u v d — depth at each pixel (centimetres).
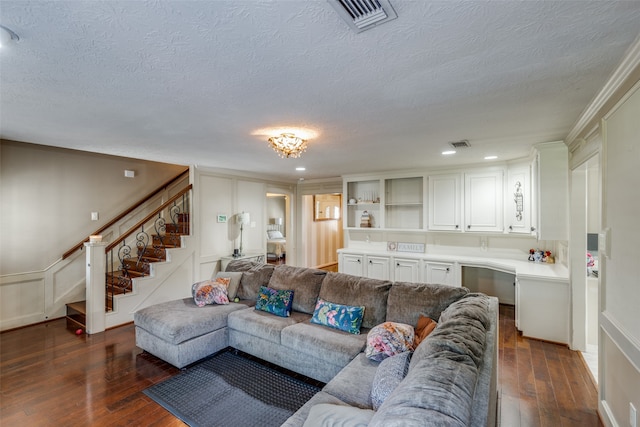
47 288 433
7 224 401
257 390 263
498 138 327
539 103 225
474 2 116
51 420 226
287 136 304
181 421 226
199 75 178
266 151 393
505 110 239
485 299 248
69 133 304
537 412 237
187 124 273
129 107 230
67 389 265
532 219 412
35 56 155
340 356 250
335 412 146
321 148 372
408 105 228
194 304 363
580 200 342
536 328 372
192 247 517
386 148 373
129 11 120
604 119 210
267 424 222
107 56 156
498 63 166
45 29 132
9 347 348
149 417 229
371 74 178
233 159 452
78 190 469
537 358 325
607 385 215
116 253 518
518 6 119
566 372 296
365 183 622
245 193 617
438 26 132
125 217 528
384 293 297
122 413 234
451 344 141
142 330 331
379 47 149
